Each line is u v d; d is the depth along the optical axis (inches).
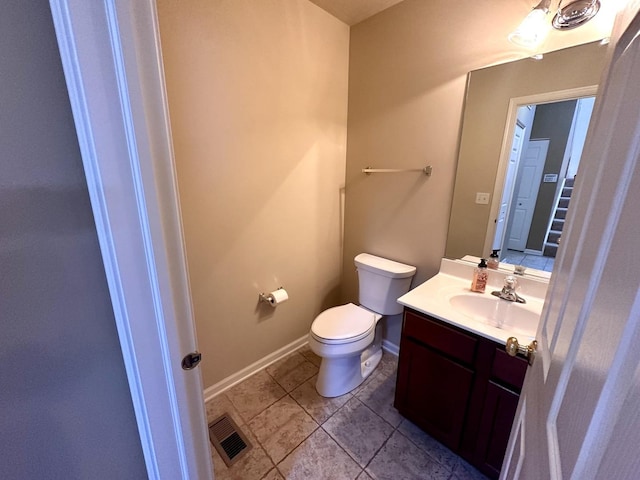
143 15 19.3
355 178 80.0
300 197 72.8
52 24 17.8
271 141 63.5
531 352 29.0
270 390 67.8
